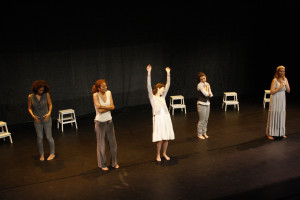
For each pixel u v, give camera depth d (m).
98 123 3.87
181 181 3.67
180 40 7.97
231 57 8.78
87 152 4.79
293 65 8.89
